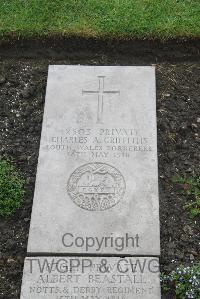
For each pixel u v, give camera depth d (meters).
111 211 1.98
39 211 1.99
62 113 2.19
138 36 2.48
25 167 2.20
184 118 2.30
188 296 1.85
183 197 2.11
